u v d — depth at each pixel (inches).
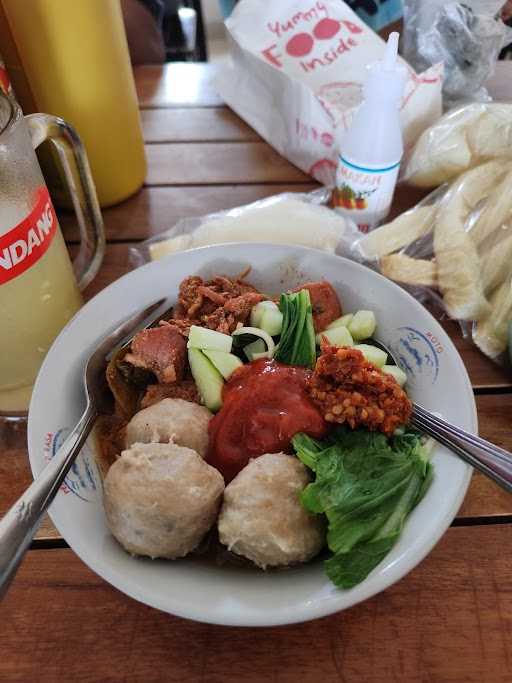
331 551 20.2
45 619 20.7
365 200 32.9
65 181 32.9
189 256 27.5
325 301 27.1
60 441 21.6
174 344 26.0
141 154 36.9
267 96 39.5
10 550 16.7
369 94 29.7
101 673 19.6
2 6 27.4
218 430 23.5
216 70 47.2
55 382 22.8
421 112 35.6
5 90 27.7
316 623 20.5
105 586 21.4
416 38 40.2
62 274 26.0
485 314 28.5
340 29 36.7
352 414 22.1
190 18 74.3
